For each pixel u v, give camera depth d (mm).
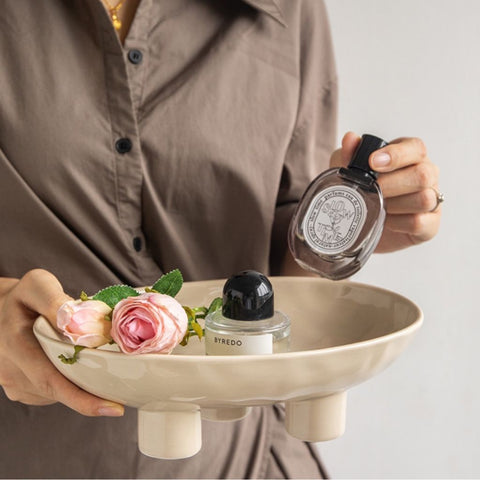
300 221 607
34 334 519
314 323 618
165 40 711
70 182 673
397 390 1260
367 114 1146
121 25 714
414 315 531
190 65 726
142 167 694
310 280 632
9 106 660
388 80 1133
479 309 1217
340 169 595
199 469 749
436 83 1131
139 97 699
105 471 739
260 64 751
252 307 495
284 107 760
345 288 619
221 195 734
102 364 431
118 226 702
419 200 629
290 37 771
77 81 672
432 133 1147
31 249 691
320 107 821
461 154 1155
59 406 729
